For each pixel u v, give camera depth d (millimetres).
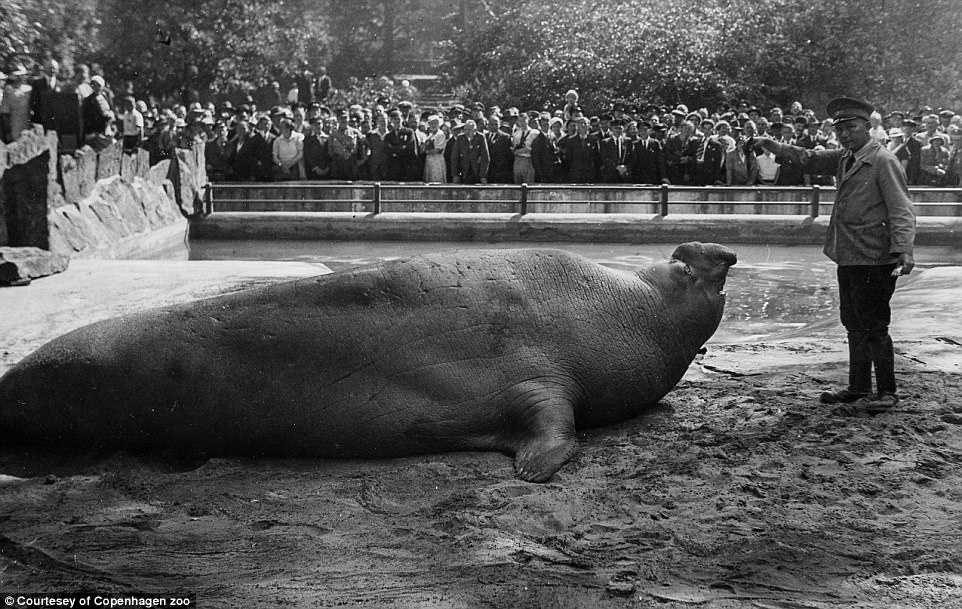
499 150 21875
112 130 19672
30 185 14297
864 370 6875
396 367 6160
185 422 6223
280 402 6152
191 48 26750
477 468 5926
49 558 4621
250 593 4215
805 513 5074
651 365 6703
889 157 6645
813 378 7719
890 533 4801
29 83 19344
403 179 22203
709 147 21250
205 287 11828
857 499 5254
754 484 5480
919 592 4176
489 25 36562
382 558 4598
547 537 4832
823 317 12336
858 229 6734
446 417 6164
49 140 15336
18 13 20203
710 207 20500
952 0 32125
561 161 21969
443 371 6176
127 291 11562
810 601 4102
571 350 6402
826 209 20125
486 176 21781
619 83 32250
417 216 20328
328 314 6215
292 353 6160
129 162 18797
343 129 22094
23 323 9789
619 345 6566
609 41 33094
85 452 6414
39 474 6066
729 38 32531
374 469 6016
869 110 6723
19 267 12047
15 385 6363
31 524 5117
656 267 7051
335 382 6148
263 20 29125
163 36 24453
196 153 21547
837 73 32656
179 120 23078
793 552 4582
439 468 5867
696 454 5992
